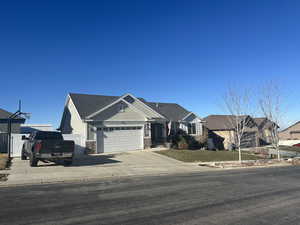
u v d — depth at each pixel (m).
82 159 17.98
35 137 15.48
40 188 9.33
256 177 12.39
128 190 8.99
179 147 25.77
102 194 8.33
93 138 21.34
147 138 24.47
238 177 12.36
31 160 14.27
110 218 5.85
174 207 6.81
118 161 17.28
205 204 7.15
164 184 10.25
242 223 5.61
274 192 8.81
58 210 6.45
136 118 24.06
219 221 5.72
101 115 21.92
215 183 10.55
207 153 22.80
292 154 28.27
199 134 31.11
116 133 22.69
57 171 12.87
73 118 24.27
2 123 21.08
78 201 7.38
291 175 13.19
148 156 19.97
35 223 5.48
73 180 11.08
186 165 16.83
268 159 22.20
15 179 10.72
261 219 5.89
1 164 14.46
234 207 6.87
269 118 23.55
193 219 5.84
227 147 33.53
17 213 6.19
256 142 37.97
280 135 50.00
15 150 18.98
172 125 28.59
